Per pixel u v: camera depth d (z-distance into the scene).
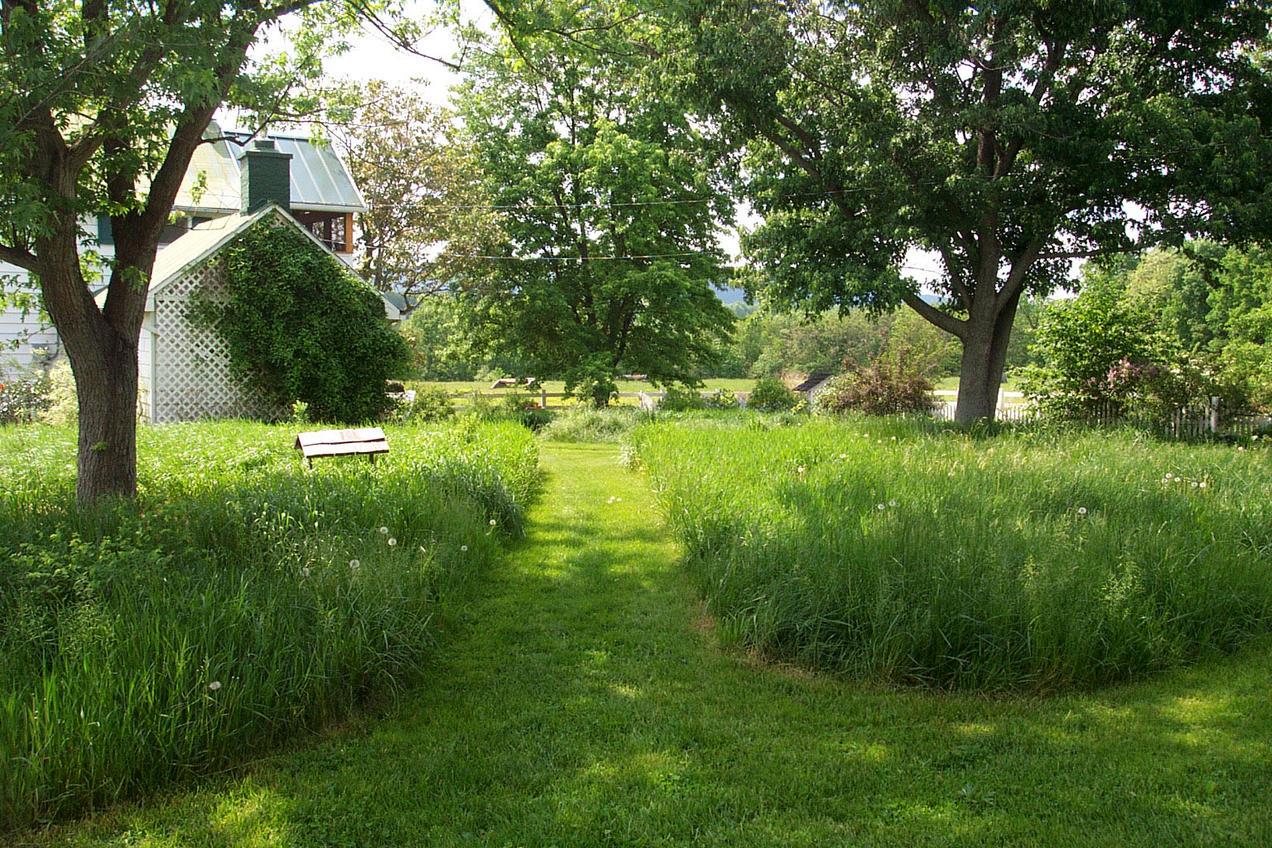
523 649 5.68
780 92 20.48
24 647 4.01
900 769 3.96
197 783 3.78
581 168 34.41
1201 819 3.48
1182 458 10.16
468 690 4.95
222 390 18.70
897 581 5.30
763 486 8.54
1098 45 17.55
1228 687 4.87
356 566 5.18
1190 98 17.91
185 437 12.38
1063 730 4.37
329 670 4.44
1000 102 17.61
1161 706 4.64
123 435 7.28
